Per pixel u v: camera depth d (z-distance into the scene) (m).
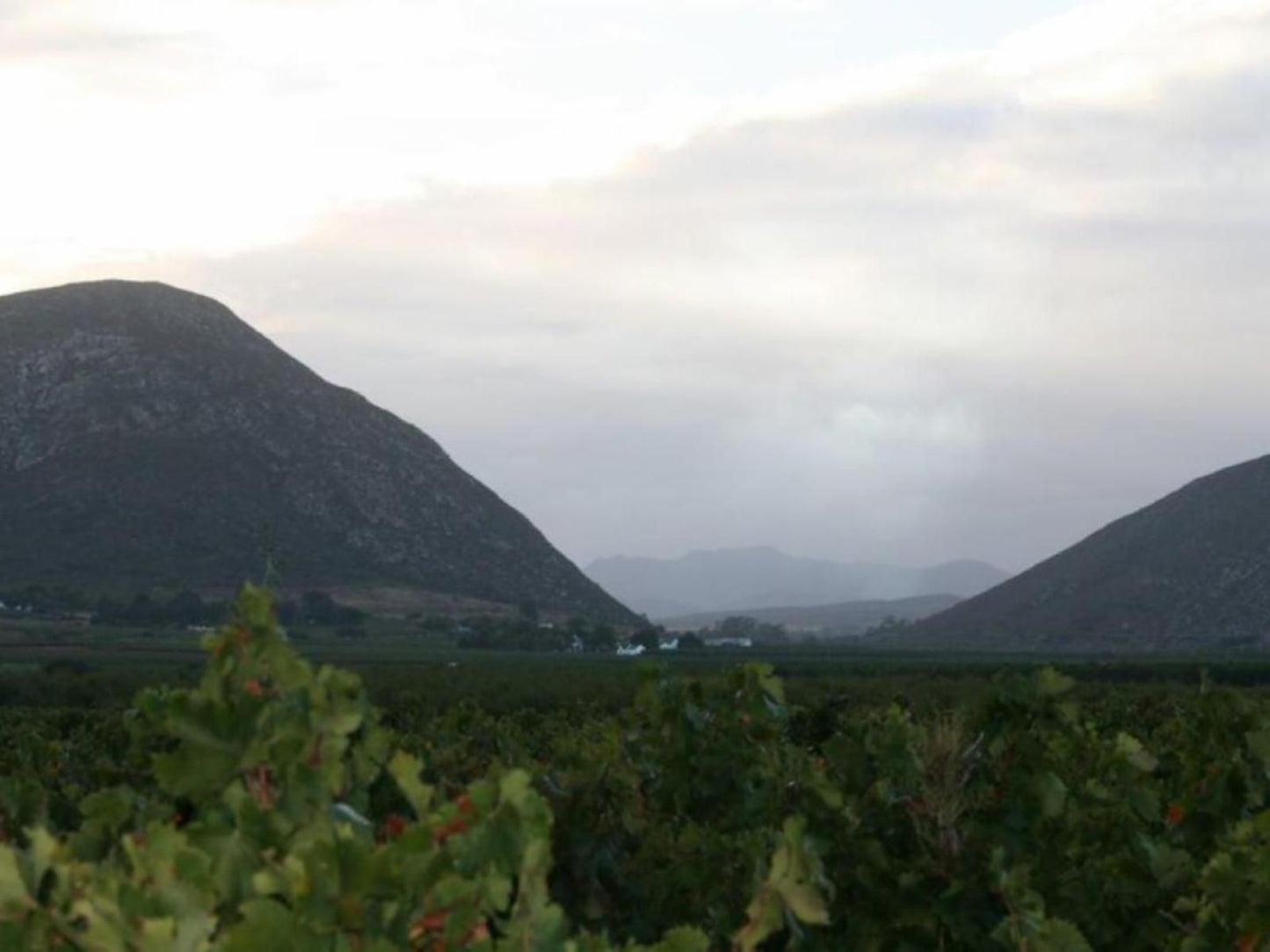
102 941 3.10
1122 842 7.13
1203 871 6.14
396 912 3.14
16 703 42.31
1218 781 7.62
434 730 12.48
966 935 6.25
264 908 3.04
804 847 4.59
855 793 7.32
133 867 3.55
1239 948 5.86
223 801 3.85
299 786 3.88
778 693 7.85
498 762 8.65
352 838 3.14
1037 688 7.25
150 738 5.66
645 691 7.77
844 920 6.53
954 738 6.69
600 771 7.09
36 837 3.43
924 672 66.94
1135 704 23.25
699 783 7.50
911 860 6.63
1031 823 6.85
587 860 6.59
